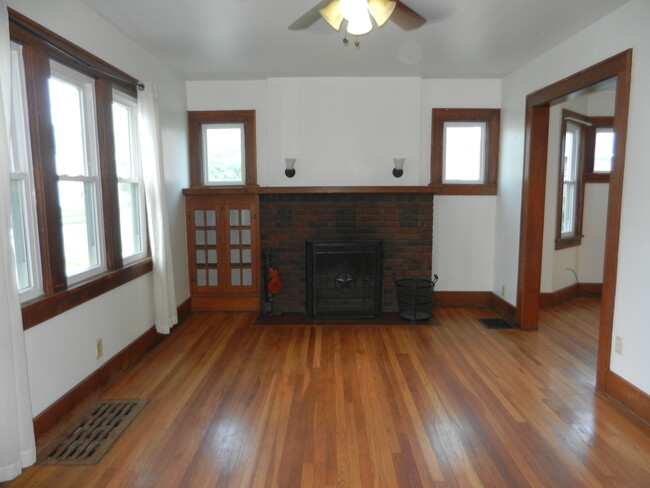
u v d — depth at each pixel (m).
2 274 1.77
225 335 3.92
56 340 2.35
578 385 2.88
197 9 2.73
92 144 2.85
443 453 2.13
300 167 4.61
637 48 2.46
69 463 2.05
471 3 2.62
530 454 2.12
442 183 4.82
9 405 1.82
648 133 2.36
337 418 2.46
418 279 4.46
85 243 2.80
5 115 1.83
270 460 2.07
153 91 3.44
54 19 2.35
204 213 4.57
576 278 5.34
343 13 1.97
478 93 4.65
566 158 5.17
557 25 2.96
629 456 2.10
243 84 4.62
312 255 4.38
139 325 3.40
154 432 2.31
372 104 4.53
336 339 3.81
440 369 3.15
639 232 2.44
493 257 4.86
